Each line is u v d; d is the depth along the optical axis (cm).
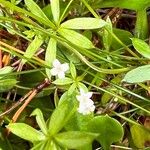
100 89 5
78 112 5
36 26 5
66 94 5
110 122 5
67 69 5
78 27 5
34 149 5
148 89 5
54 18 5
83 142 5
